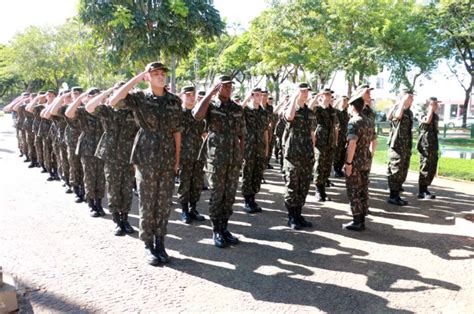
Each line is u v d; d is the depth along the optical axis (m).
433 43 22.08
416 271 4.18
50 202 6.59
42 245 4.66
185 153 5.62
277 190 8.08
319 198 7.20
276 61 16.11
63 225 5.42
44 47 25.38
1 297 3.10
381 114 25.28
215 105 4.79
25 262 4.16
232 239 4.91
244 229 5.49
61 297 3.46
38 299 3.41
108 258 4.35
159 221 4.29
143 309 3.31
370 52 18.75
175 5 8.41
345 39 19.70
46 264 4.13
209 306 3.38
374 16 19.19
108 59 9.36
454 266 4.31
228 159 4.70
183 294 3.58
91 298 3.46
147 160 4.16
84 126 5.81
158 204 4.26
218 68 24.86
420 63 19.77
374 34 18.80
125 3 8.55
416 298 3.59
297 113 5.41
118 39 8.77
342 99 9.04
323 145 6.97
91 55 16.09
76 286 3.67
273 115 9.00
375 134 5.67
